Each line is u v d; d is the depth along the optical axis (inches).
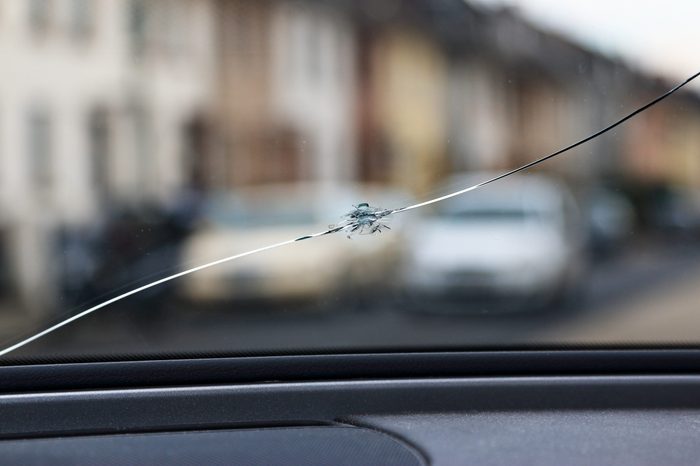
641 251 597.3
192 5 592.7
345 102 616.1
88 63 533.0
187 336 269.6
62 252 390.9
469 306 375.6
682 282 501.7
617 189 568.7
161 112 571.2
